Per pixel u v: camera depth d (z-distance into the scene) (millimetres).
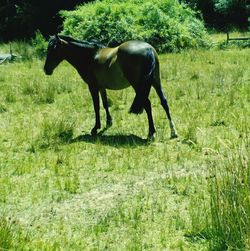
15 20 34938
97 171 7871
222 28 30875
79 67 9891
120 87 9477
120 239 5703
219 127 9648
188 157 8133
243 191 5219
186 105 11602
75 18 22719
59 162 8281
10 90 14398
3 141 9672
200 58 18016
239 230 5148
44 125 10094
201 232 5680
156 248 5461
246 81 13617
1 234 5441
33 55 21922
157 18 21672
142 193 6922
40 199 6922
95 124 9898
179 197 6730
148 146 8812
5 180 7590
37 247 5496
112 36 21391
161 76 15086
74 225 6113
